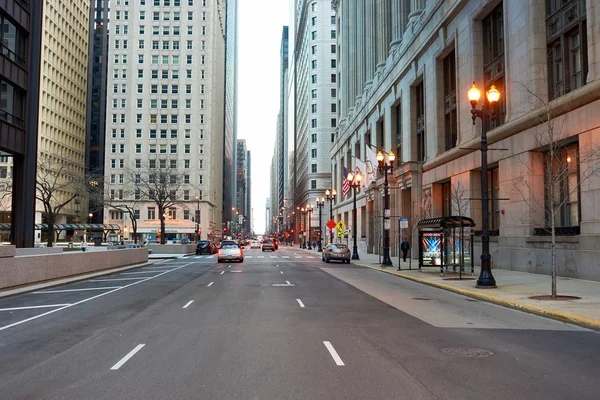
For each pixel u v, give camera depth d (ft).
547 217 77.92
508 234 86.38
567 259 69.51
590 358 26.27
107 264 93.04
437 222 81.46
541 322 38.29
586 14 67.97
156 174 237.66
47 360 25.88
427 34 124.77
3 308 46.19
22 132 106.11
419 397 19.62
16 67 103.19
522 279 68.80
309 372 23.31
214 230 373.40
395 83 156.56
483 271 59.72
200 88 340.18
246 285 68.23
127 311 43.83
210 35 345.51
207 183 333.01
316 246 311.88
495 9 96.68
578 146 69.67
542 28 78.59
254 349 28.30
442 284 65.98
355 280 77.71
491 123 96.22
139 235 318.04
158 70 339.16
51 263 69.15
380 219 150.00
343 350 28.04
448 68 120.37
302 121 452.35
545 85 77.61
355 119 220.84
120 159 330.75
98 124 424.46
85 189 184.14
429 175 126.21
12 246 59.47
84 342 30.50
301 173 456.86
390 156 108.88
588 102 65.31
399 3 162.40
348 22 257.14
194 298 53.31
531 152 79.05
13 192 106.83
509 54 86.43
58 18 325.42
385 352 27.53
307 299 52.47
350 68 240.94
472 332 33.78
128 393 20.17
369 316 40.86
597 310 41.42
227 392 20.27
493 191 98.84
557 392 20.30
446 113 120.78
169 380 22.00
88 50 426.10
